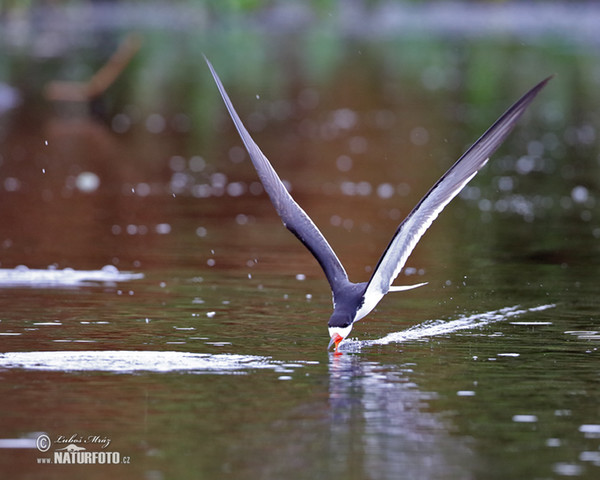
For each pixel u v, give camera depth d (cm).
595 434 809
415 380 946
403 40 5141
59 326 1121
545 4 7025
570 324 1155
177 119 2920
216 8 6094
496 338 1096
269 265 1464
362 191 2022
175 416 845
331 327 974
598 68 4078
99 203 1884
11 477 731
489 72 3969
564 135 2697
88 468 742
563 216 1819
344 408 865
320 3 6288
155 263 1459
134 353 1023
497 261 1494
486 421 837
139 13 6438
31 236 1611
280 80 3734
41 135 2605
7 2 5753
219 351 1036
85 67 3897
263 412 855
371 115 3028
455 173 920
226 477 726
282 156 2405
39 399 880
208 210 1858
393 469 741
